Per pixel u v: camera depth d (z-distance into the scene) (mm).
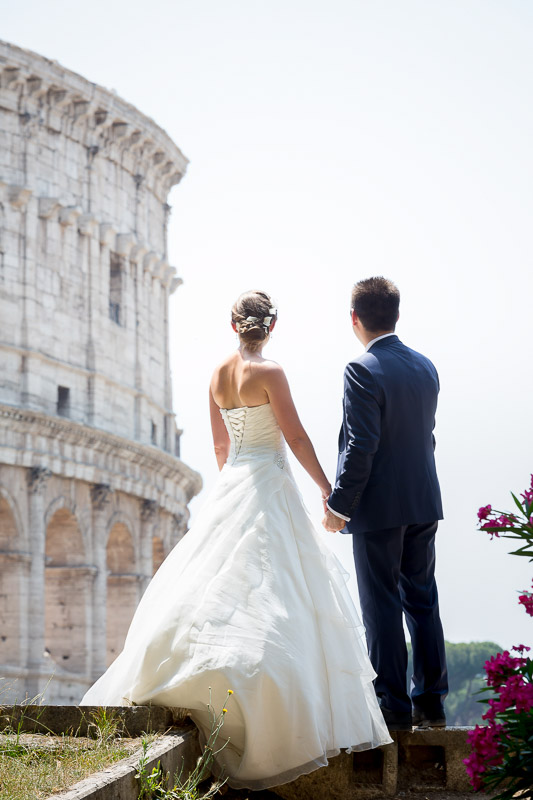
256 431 14117
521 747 10430
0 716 12750
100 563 76938
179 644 12867
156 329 90375
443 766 13633
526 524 11070
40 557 70688
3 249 72562
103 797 9930
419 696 14117
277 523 13539
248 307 14367
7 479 69562
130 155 86688
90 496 76938
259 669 12500
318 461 14078
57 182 78062
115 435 77250
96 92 79875
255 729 12383
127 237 83812
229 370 14445
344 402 14266
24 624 69062
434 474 14336
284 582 13156
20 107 75500
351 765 13273
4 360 71438
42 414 70500
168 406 91875
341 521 13820
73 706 12820
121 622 82062
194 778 12320
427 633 14156
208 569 13273
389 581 13969
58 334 76000
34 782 10406
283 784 12977
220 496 13906
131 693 13141
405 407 14062
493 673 10773
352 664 13188
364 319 14664
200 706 12641
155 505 84125
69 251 78000
